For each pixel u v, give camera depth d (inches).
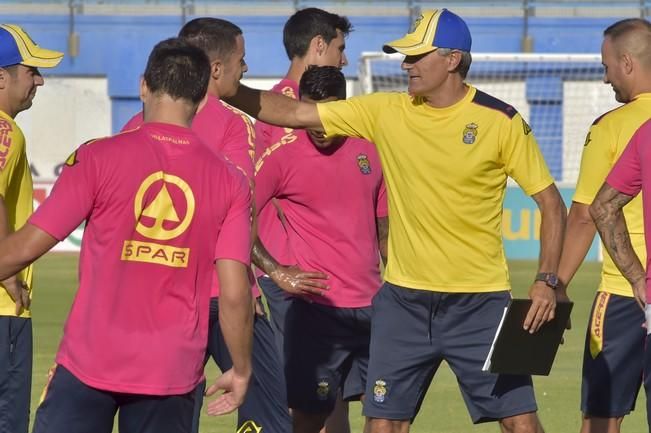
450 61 754.8
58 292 2241.6
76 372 590.2
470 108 762.2
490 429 1103.0
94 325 589.3
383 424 802.2
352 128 801.6
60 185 584.7
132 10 4030.5
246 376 618.8
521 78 3951.8
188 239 596.1
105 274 589.0
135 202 586.6
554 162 3905.0
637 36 812.6
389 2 4057.6
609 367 832.9
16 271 585.6
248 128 809.5
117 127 3993.6
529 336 744.3
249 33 4033.0
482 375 778.2
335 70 901.8
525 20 4013.3
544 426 1111.6
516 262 2878.9
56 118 3966.5
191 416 609.9
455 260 773.3
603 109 3905.0
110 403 597.0
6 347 797.9
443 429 1101.1
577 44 3996.1
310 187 893.2
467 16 4040.4
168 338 594.9
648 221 677.3
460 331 780.0
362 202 902.4
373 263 914.1
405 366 791.1
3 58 802.2
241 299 601.9
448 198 764.6
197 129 795.4
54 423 593.0
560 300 752.3
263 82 4052.7
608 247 712.4
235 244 601.6
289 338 917.8
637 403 1238.9
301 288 852.6
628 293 823.7
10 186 794.2
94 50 3981.3
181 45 614.5
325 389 919.7
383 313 797.2
